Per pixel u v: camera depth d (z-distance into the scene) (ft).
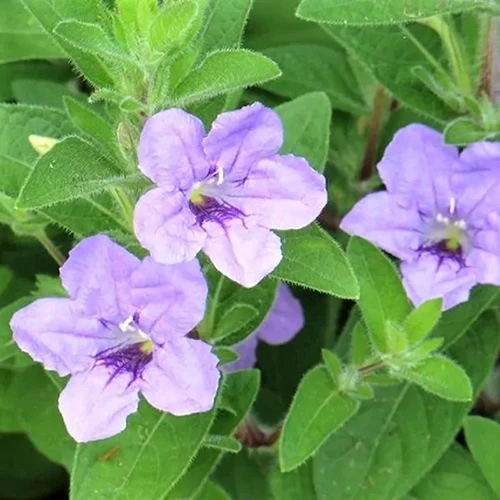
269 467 1.69
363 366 1.53
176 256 1.34
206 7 1.44
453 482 1.65
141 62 1.34
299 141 1.61
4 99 1.85
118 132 1.37
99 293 1.39
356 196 1.81
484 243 1.58
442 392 1.50
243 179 1.38
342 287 1.39
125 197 1.42
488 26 1.62
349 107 1.81
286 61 1.82
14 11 1.72
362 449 1.63
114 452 1.45
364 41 1.70
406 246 1.59
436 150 1.60
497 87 1.65
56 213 1.48
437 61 1.69
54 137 1.53
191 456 1.45
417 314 1.49
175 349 1.38
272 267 1.36
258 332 1.70
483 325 1.66
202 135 1.35
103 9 1.40
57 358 1.40
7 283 1.73
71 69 1.87
